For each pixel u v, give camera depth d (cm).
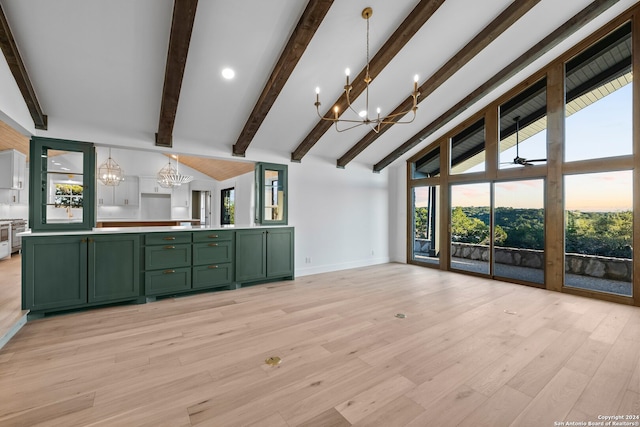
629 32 376
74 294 333
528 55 383
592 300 386
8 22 245
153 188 864
